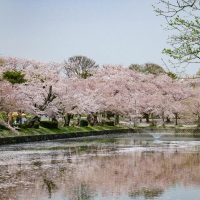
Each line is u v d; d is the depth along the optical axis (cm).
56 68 6259
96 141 5059
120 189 1917
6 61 5931
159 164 2842
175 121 8800
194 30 1249
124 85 8138
